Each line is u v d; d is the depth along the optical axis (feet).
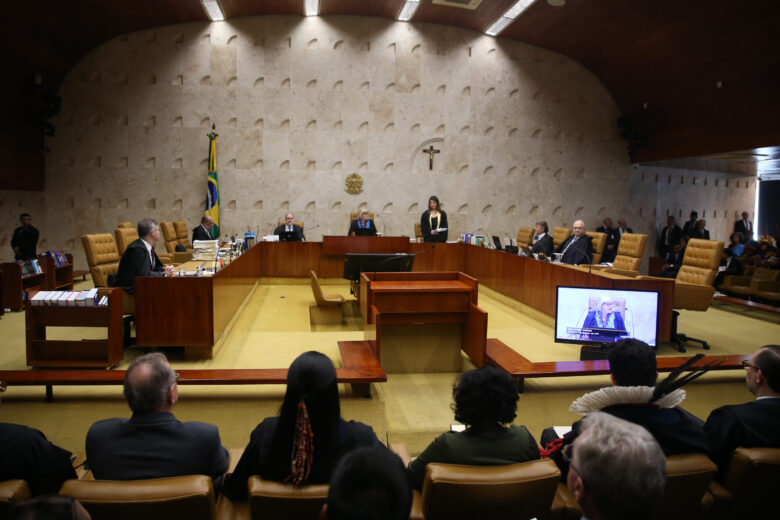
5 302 22.27
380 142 39.22
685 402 13.29
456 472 5.27
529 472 5.33
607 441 3.50
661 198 45.65
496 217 41.34
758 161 41.14
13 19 27.78
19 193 35.65
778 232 51.57
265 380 12.04
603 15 33.35
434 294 14.74
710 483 6.41
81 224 36.96
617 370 7.27
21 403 12.25
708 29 30.66
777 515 6.53
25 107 33.32
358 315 23.49
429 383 14.28
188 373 12.45
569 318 15.42
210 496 5.10
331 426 5.42
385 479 3.24
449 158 40.22
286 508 5.24
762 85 31.42
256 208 38.34
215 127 37.58
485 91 40.42
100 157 36.81
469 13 36.60
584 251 24.67
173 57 36.94
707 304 17.79
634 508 3.37
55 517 3.14
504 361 13.61
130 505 4.90
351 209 39.24
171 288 15.42
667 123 39.65
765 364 6.85
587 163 42.80
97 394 12.83
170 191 37.47
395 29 38.91
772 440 6.60
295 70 38.06
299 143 38.37
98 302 14.24
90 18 32.30
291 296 27.32
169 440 6.03
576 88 42.04
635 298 15.01
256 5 35.60
